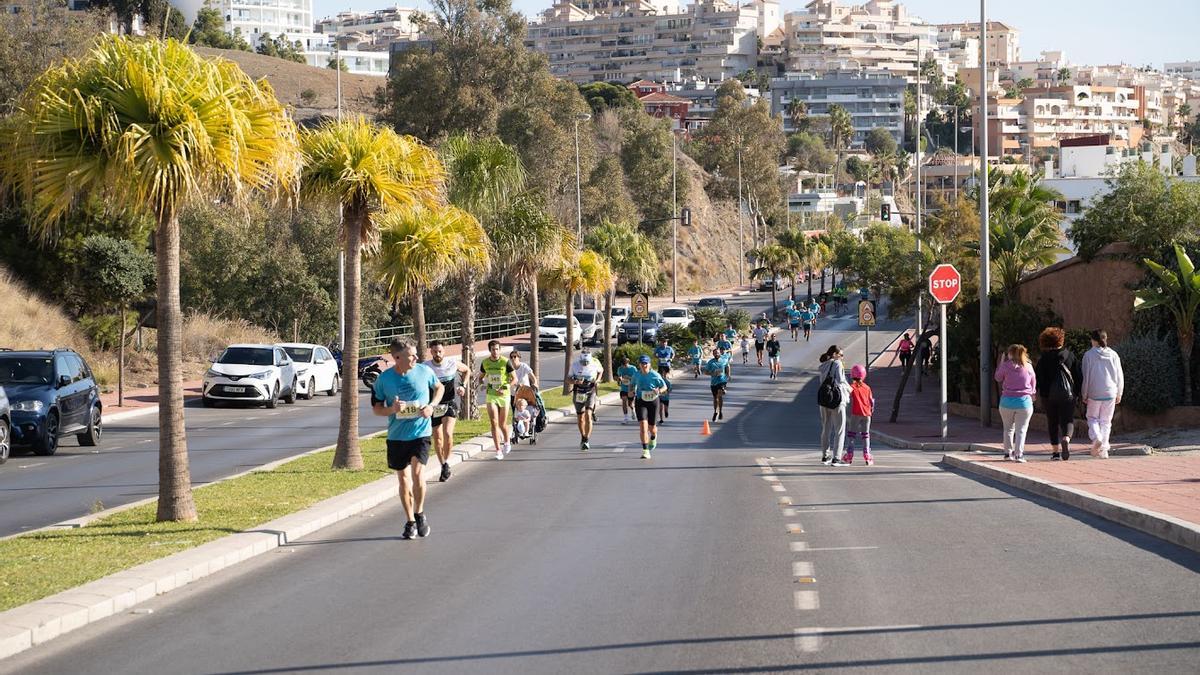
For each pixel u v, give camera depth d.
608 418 45.22
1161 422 31.86
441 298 92.88
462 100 115.00
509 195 42.38
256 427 41.12
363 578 13.87
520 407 33.91
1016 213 47.03
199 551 14.83
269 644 10.75
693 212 178.62
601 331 90.81
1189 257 33.19
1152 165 35.44
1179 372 32.06
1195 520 15.16
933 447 32.69
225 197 18.02
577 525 17.88
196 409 49.38
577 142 111.62
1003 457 26.55
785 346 93.50
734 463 28.09
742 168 193.75
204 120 16.77
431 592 12.97
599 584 13.22
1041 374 25.50
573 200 127.31
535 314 51.47
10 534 18.42
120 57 16.64
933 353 60.22
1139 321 33.78
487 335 94.69
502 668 9.75
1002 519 17.45
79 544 15.46
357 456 25.84
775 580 13.23
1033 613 11.20
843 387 27.22
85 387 34.03
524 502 20.80
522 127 117.00
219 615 11.98
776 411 49.91
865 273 67.50
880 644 10.21
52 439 31.64
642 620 11.39
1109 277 34.84
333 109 166.50
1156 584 12.33
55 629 11.11
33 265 61.09
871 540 15.84
